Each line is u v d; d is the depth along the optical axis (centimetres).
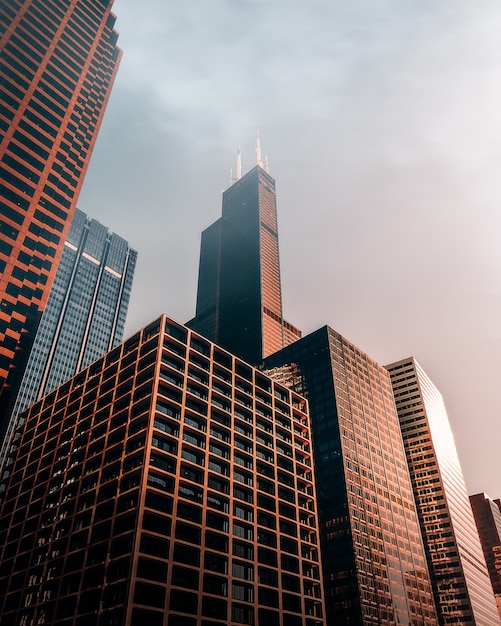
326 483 15462
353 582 13262
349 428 16825
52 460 10775
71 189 12581
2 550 10081
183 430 9400
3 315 9944
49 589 8319
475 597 19038
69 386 12450
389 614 13512
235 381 11662
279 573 9331
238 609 8294
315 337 19450
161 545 7800
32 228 11219
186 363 10512
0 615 8675
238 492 9769
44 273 11112
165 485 8500
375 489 16162
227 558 8562
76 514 8788
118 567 7519
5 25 12669
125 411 9650
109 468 8956
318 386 17888
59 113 13125
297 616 9125
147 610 6969
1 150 11281
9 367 9694
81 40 14750
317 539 10856
